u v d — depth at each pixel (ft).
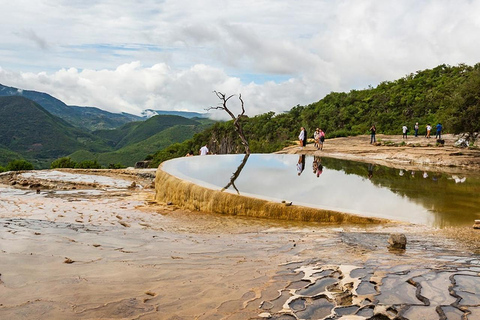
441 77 213.87
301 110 253.24
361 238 16.75
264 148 135.03
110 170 82.43
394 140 101.55
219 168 43.65
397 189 36.22
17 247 12.70
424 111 181.37
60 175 75.51
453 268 10.61
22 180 69.05
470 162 64.54
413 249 14.20
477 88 72.33
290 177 39.81
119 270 10.62
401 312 7.38
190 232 20.99
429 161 67.62
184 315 7.60
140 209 31.63
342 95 242.17
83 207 32.86
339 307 7.82
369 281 9.39
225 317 7.49
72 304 8.00
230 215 27.61
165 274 10.40
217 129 267.18
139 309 7.87
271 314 7.58
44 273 9.95
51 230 17.10
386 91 224.53
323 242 15.71
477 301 7.94
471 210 26.94
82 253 12.40
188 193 31.40
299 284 9.42
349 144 95.14
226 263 11.79
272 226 23.13
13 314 7.34
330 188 34.58
